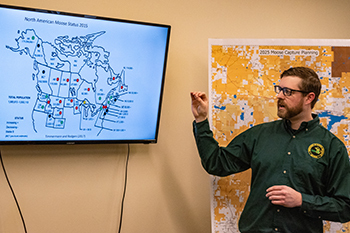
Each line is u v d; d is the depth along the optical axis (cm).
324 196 176
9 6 185
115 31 203
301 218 174
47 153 206
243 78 213
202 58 233
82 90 200
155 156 224
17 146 202
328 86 214
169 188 225
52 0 208
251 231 183
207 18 235
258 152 186
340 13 251
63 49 196
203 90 232
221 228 203
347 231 204
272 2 244
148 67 210
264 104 212
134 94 209
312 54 216
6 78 188
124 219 217
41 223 203
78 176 210
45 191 204
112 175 216
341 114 213
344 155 175
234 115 211
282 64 215
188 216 228
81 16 196
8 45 187
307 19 247
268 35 242
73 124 200
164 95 226
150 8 225
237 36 238
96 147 214
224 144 209
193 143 230
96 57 202
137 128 211
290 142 181
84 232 210
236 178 207
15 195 200
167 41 211
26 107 192
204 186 231
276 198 163
